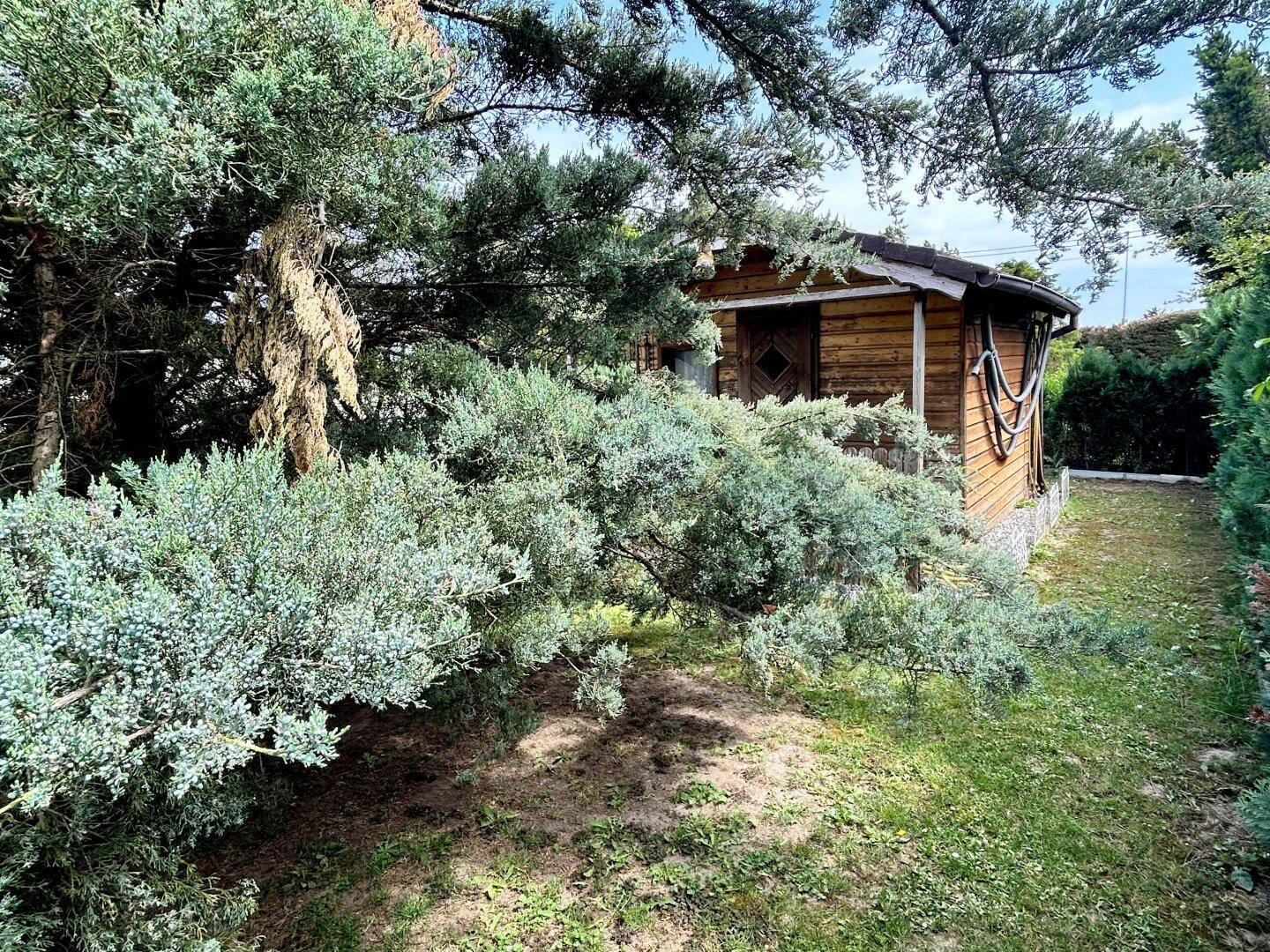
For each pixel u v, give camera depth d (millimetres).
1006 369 9445
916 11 3924
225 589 1596
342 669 1673
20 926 1813
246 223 2801
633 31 4789
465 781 4137
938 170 4457
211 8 1880
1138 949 2918
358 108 2229
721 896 3250
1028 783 4086
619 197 4398
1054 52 3582
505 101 4984
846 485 3857
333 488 2305
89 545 1614
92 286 2877
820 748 4516
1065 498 11812
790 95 4605
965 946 2947
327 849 3623
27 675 1245
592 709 5090
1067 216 3891
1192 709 4887
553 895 3279
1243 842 3529
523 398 3156
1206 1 3184
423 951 2975
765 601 3639
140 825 2168
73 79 1697
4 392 3004
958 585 3883
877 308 8062
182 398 3574
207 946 2064
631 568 4301
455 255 4016
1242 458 6289
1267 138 13570
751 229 5176
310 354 2490
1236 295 9883
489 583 2162
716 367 9391
